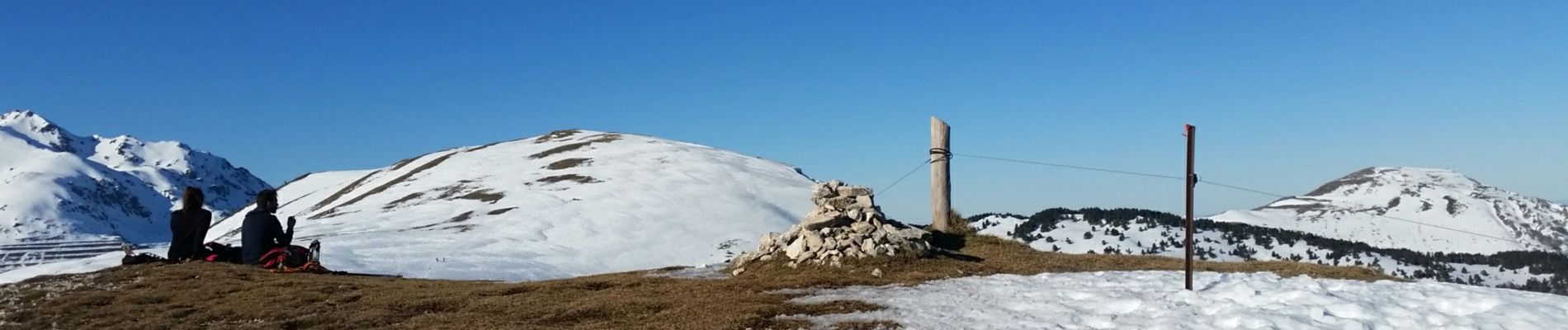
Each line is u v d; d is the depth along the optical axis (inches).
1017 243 1016.9
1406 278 755.4
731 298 635.5
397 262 2150.6
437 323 589.3
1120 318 492.1
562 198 3951.8
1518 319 451.5
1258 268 816.3
